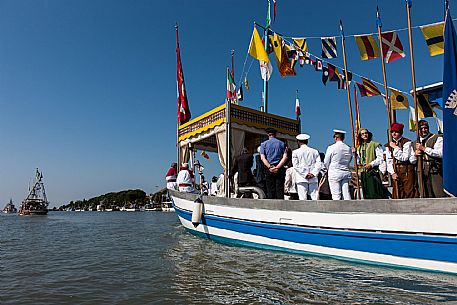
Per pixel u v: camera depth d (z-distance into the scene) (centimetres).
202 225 1012
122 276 621
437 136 634
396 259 571
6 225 3009
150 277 597
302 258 693
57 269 720
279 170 845
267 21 1148
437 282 488
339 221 652
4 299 492
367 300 422
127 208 17038
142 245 1082
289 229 743
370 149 787
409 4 613
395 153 655
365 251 611
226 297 455
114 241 1288
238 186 945
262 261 679
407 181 654
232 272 596
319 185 776
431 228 534
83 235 1675
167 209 13275
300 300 431
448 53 557
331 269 590
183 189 1203
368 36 784
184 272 611
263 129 1076
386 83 692
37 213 8288
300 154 769
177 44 1437
